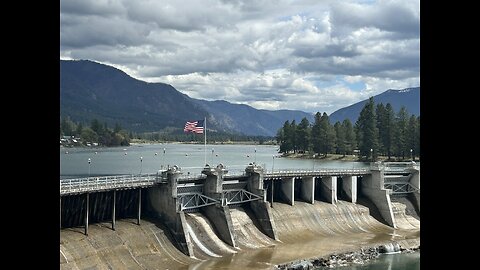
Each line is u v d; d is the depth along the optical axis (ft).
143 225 289.94
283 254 318.65
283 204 396.37
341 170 437.99
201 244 307.37
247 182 369.09
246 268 282.15
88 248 246.47
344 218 422.00
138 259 265.54
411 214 466.70
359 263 317.42
